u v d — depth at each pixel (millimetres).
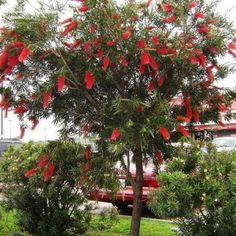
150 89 4988
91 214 7523
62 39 4871
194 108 5230
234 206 4578
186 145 5250
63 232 7320
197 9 4930
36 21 4664
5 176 7293
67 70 4820
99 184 5512
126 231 8117
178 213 4773
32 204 7191
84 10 4672
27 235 7375
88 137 5328
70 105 5445
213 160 5020
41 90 4965
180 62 4832
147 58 4641
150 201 5102
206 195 4715
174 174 4770
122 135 4438
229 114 5680
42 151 5707
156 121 4520
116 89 5238
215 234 4914
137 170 5387
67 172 6277
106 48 4734
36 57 4883
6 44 4695
